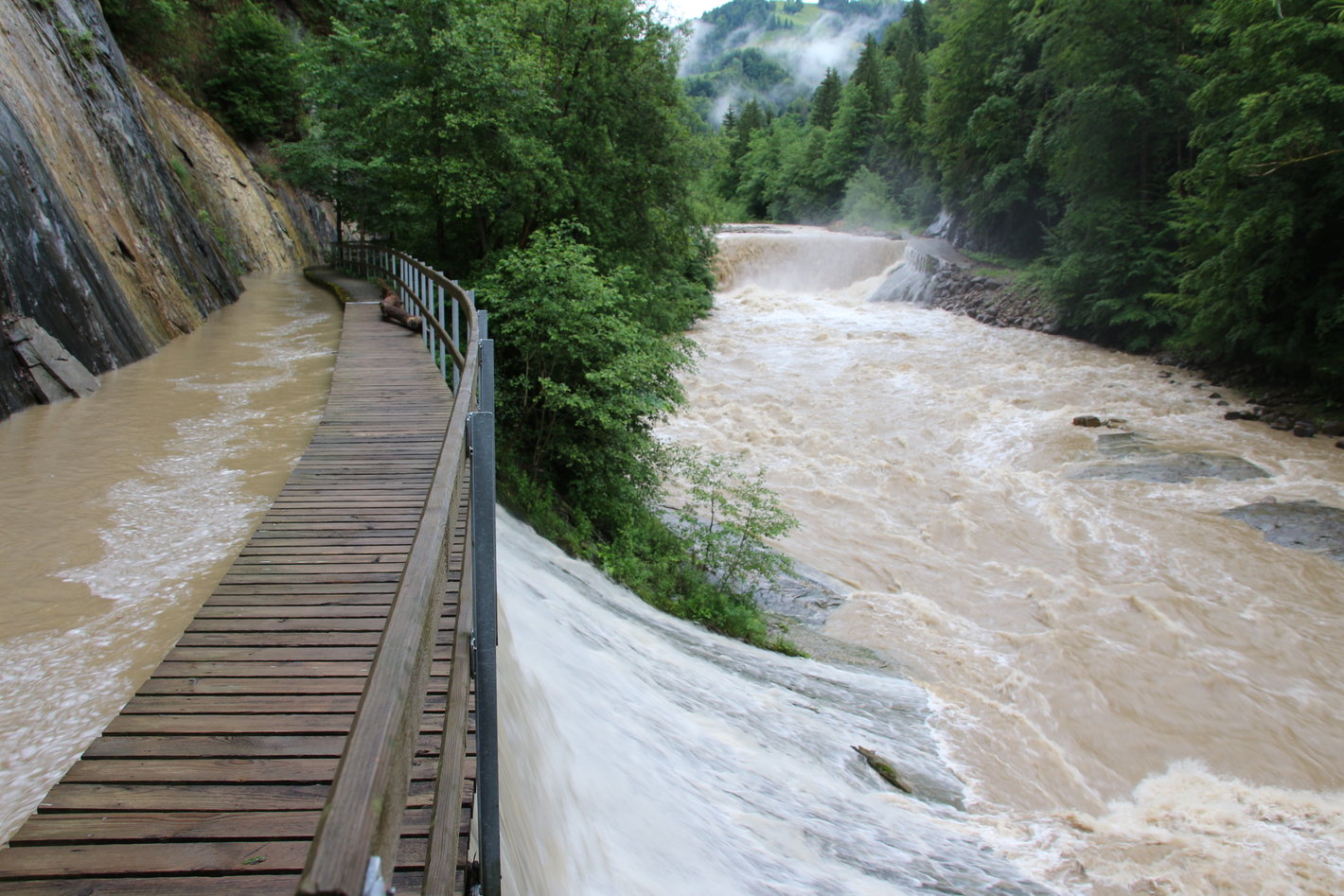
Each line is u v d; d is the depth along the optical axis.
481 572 2.44
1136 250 24.05
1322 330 17.09
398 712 1.16
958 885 5.00
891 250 40.22
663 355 12.48
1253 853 6.20
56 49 13.09
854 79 72.56
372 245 22.05
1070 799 6.98
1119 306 23.55
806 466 15.77
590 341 10.88
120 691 3.56
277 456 6.96
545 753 3.96
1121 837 6.22
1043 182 34.34
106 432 7.53
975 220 37.69
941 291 33.81
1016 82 35.31
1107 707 8.39
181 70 30.31
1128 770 7.52
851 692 8.30
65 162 11.44
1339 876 5.96
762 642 9.34
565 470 11.88
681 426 18.06
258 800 2.61
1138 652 9.36
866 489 14.66
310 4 38.41
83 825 2.47
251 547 4.86
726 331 28.75
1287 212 16.95
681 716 6.09
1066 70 26.92
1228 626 9.85
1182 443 15.91
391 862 0.99
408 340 12.34
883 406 19.31
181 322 13.73
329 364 11.02
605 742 4.72
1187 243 22.98
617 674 6.07
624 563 10.22
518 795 3.33
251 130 33.19
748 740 6.19
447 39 13.28
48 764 3.04
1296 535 11.95
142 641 3.98
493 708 2.45
